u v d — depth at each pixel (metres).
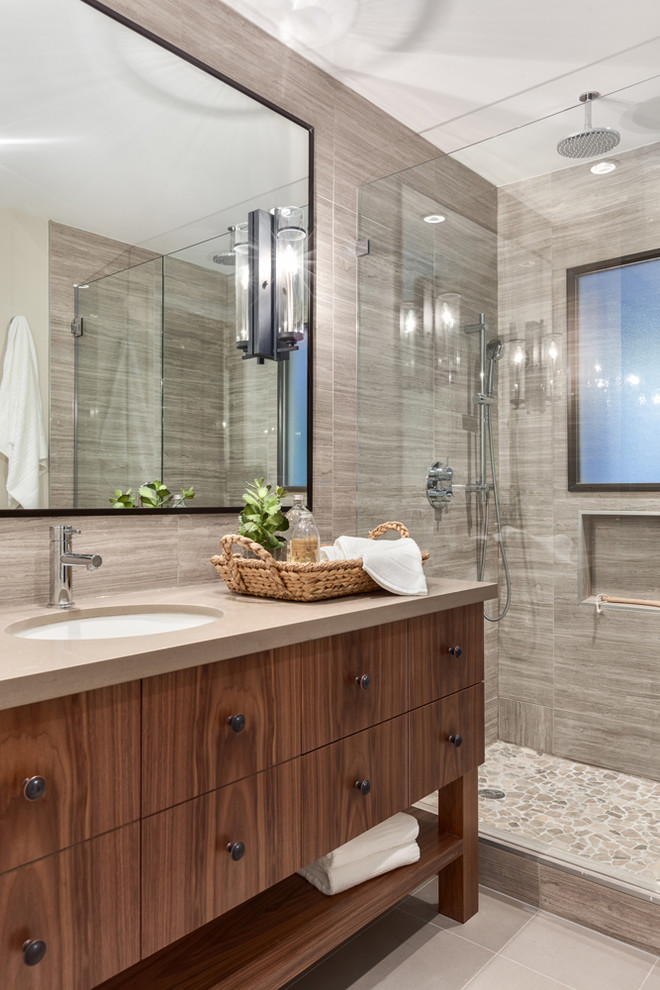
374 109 2.44
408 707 1.63
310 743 1.38
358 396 2.36
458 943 1.77
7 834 0.92
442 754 1.74
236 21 1.95
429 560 2.32
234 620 1.33
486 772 2.28
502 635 2.30
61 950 0.98
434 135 2.64
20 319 1.46
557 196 2.08
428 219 2.28
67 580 1.47
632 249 1.97
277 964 1.35
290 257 2.07
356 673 1.48
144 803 1.08
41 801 0.96
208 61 1.86
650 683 2.01
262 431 2.00
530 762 2.25
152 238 1.72
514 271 2.17
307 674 1.37
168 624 1.50
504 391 2.22
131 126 1.68
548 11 1.94
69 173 1.56
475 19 1.98
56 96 1.54
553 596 2.19
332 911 1.52
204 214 1.85
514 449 2.21
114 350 1.64
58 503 1.52
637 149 1.94
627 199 1.96
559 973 1.65
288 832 1.32
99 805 1.02
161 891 1.11
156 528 1.73
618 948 1.75
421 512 2.32
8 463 1.44
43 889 0.96
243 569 1.61
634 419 1.99
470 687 1.85
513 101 2.40
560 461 2.13
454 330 2.26
